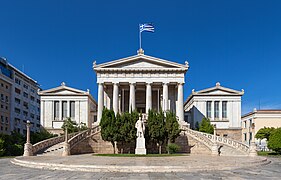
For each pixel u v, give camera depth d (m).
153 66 65.75
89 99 80.25
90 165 21.95
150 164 22.72
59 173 20.14
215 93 77.94
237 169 22.64
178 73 65.81
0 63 78.44
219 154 38.62
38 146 38.09
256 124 74.88
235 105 77.88
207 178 17.72
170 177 18.14
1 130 76.06
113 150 45.72
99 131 46.28
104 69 65.06
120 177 18.12
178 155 36.88
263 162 27.48
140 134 40.03
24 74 92.12
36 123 102.81
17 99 87.31
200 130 64.56
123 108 70.62
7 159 34.09
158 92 71.75
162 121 43.47
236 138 76.25
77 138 42.47
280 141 44.81
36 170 22.03
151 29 66.44
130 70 65.31
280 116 74.94
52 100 78.75
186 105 88.44
